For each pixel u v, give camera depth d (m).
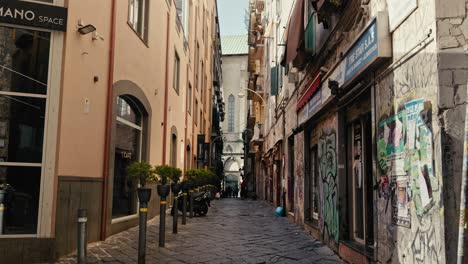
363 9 6.69
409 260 5.02
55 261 7.32
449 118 4.26
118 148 11.14
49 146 7.52
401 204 5.27
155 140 14.53
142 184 8.16
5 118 7.41
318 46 10.26
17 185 7.34
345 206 8.30
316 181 11.59
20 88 7.53
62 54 7.78
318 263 7.55
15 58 7.55
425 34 4.63
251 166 49.00
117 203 11.09
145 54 12.95
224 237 10.55
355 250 7.16
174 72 18.67
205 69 37.59
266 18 28.47
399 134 5.35
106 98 9.72
